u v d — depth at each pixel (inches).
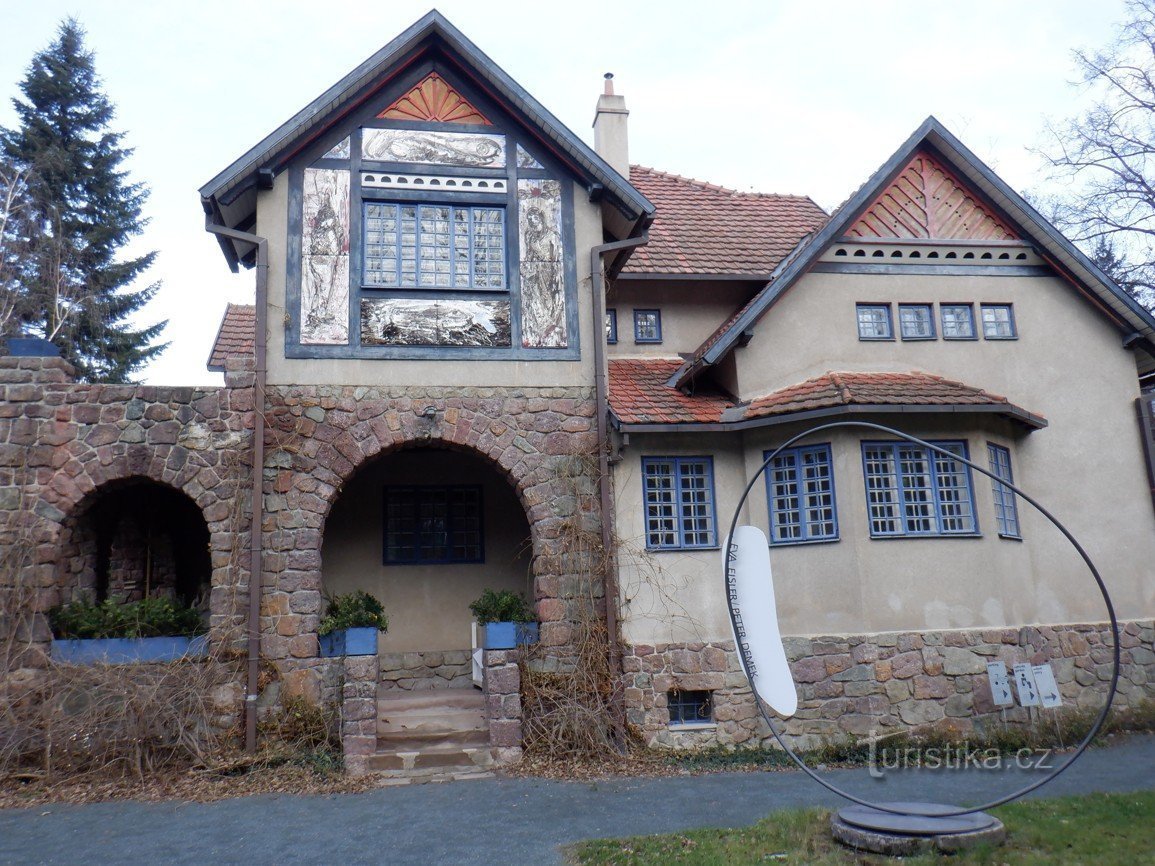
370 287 497.4
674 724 486.0
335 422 480.4
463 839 331.9
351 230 502.3
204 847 326.6
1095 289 573.3
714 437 524.1
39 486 454.0
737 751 478.3
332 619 458.3
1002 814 334.3
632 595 493.4
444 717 474.3
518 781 421.4
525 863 303.3
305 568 462.3
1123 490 562.3
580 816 361.1
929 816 315.6
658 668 486.6
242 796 397.7
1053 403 565.0
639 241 522.9
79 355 1070.4
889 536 487.2
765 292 520.7
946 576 490.0
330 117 504.7
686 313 625.0
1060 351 572.4
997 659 486.0
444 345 500.4
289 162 502.9
